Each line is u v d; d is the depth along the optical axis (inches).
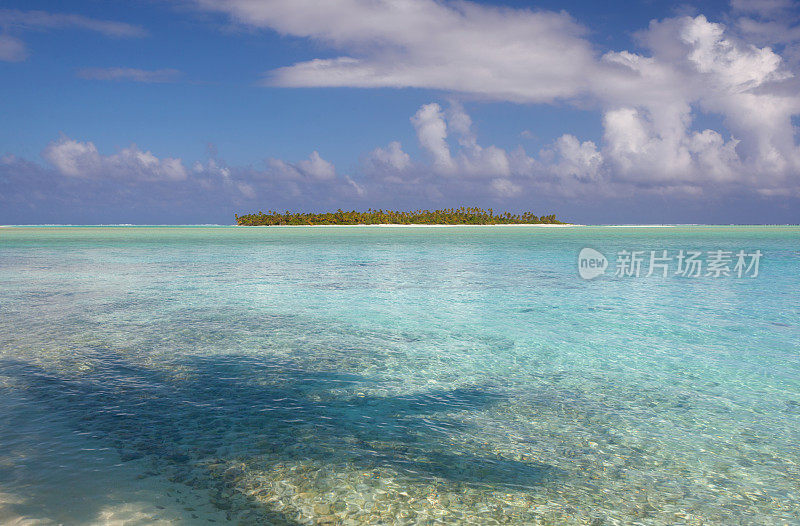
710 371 279.3
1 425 197.6
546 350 321.7
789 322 405.1
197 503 147.7
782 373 275.6
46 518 138.2
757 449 186.5
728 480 165.3
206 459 173.5
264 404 224.4
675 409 224.7
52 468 165.3
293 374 267.7
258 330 368.8
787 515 146.4
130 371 268.8
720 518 144.9
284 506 147.3
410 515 143.9
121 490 153.3
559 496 154.7
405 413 217.0
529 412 220.1
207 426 200.1
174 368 274.8
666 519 143.9
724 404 230.7
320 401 229.6
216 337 346.6
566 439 193.6
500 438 193.8
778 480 165.3
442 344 333.4
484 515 144.3
